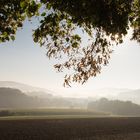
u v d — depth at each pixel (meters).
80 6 5.61
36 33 6.50
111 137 40.97
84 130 46.28
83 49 6.82
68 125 51.69
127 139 39.53
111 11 5.66
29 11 6.07
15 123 51.91
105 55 6.76
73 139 37.28
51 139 36.19
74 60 6.87
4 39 6.45
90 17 5.78
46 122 55.72
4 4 5.88
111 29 5.84
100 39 6.57
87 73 6.84
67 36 6.90
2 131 40.81
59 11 6.27
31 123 52.75
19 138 35.47
